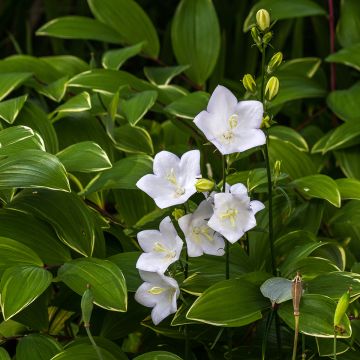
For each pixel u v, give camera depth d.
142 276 1.02
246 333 1.12
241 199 0.98
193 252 1.00
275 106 1.36
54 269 1.12
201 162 1.25
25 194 1.12
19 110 1.20
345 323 0.98
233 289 1.01
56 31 1.40
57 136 1.25
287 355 1.09
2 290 1.02
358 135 1.29
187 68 1.38
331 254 1.15
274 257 1.08
